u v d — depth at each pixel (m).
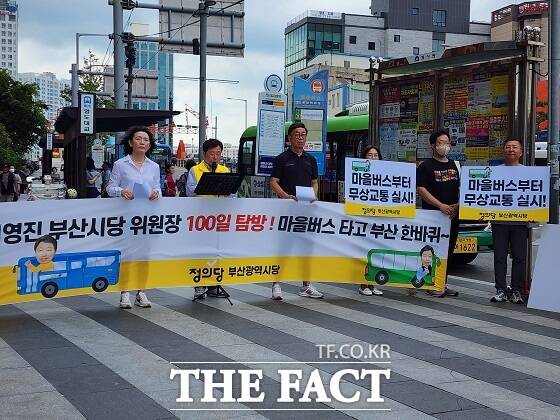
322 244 8.20
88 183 17.64
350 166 8.23
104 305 7.62
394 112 11.99
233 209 7.75
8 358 5.44
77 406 4.39
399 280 8.49
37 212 6.78
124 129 17.09
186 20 22.50
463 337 6.46
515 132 9.55
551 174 9.18
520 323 7.15
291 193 8.13
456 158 10.72
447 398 4.71
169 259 7.50
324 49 85.19
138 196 7.25
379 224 8.38
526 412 4.48
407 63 10.98
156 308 7.50
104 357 5.50
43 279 6.85
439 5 87.25
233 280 7.81
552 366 5.56
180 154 38.00
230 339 6.15
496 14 79.75
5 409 4.32
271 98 13.51
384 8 87.75
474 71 10.16
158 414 4.29
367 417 4.33
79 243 7.02
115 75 19.55
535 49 8.82
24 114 45.88
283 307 7.70
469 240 10.91
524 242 8.30
